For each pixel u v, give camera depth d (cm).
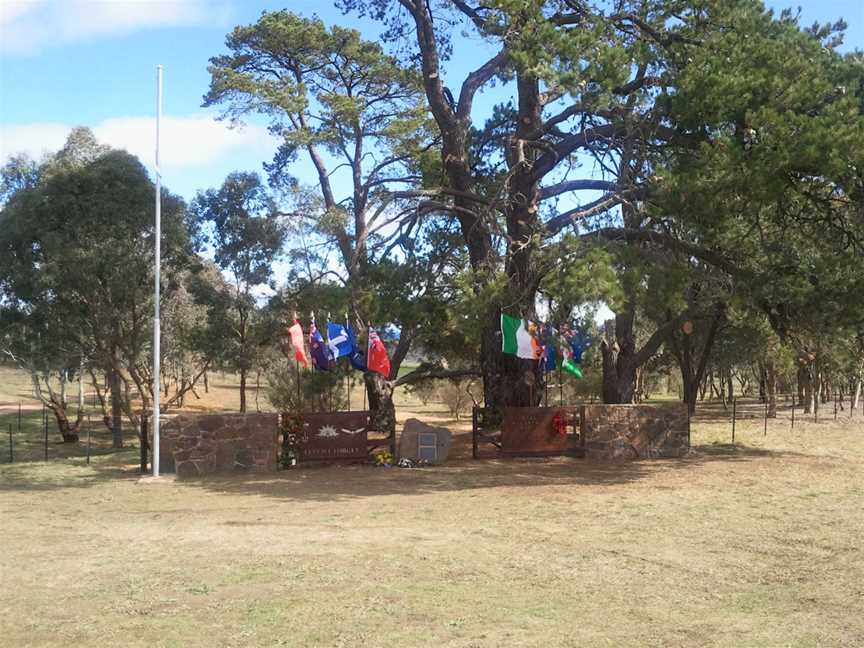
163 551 942
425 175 2744
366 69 3322
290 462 1852
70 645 620
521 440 1997
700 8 1781
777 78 1549
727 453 2089
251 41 3241
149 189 2662
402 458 1891
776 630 657
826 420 3475
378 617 681
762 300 1886
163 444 1778
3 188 3131
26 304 2748
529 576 823
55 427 3834
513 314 1920
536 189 2133
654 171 1688
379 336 2172
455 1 2297
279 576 815
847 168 1532
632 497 1375
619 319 2566
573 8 1955
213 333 3150
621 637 637
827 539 1016
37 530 1115
